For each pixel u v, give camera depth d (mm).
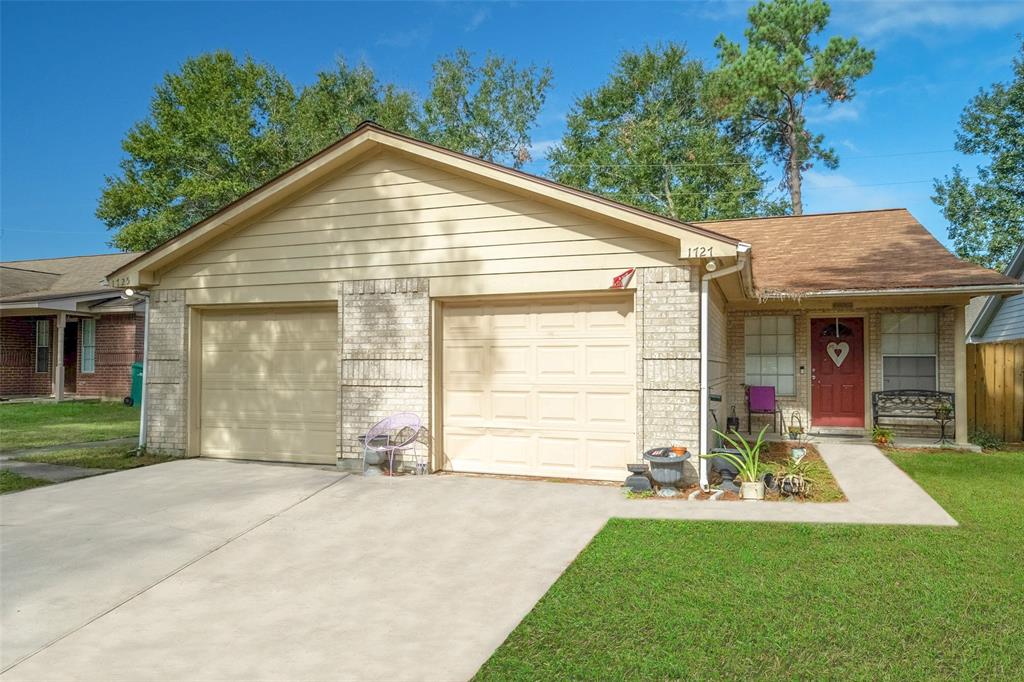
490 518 6906
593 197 8047
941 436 11688
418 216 9250
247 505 7484
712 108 30078
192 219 32938
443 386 9367
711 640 4027
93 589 5125
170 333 10719
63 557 5828
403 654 3988
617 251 8320
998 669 3639
